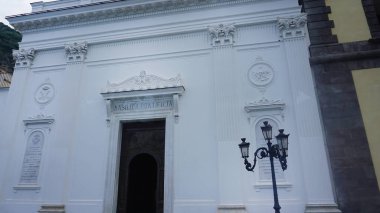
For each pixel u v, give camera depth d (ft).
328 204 34.19
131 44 48.88
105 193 41.27
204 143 40.75
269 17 44.47
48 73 50.78
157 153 44.39
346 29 40.83
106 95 45.24
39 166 45.09
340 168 35.24
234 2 46.37
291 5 44.21
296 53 41.73
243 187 37.63
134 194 45.80
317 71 39.65
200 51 45.52
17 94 50.11
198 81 43.96
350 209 33.60
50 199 42.22
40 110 48.55
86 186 42.32
